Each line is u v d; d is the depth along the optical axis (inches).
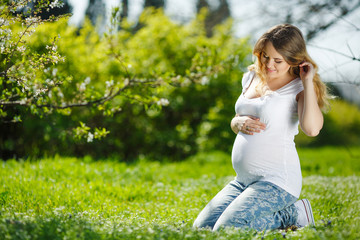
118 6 235.1
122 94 226.7
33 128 367.2
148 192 254.4
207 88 474.3
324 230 146.9
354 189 241.6
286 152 157.9
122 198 237.6
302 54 153.0
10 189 220.7
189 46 466.6
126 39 480.7
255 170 158.2
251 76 173.3
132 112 453.1
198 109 490.3
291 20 370.0
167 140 473.4
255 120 158.4
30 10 170.4
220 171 396.2
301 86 158.6
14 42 172.4
